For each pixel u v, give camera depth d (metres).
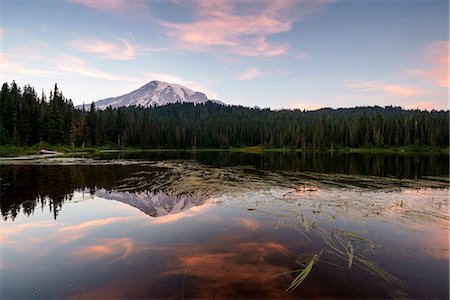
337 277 6.77
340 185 20.44
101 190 18.53
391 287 6.32
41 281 6.64
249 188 19.28
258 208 13.73
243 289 6.23
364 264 7.47
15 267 7.38
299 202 14.98
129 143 116.00
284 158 57.19
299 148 120.81
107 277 6.79
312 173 28.30
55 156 57.31
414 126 109.25
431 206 13.93
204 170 31.27
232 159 53.59
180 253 8.21
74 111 108.88
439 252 8.33
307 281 6.55
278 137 136.00
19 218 11.98
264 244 8.93
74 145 89.19
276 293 6.07
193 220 11.69
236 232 10.12
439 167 34.22
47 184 20.67
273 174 27.52
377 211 12.99
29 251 8.43
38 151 66.31
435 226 10.82
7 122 74.25
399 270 7.16
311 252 8.29
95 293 6.10
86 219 11.84
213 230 10.34
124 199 15.90
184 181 22.39
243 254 8.13
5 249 8.60
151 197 16.47
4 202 14.88
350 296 5.95
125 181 22.44
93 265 7.45
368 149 108.81
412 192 17.64
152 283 6.48
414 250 8.47
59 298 5.94
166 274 6.92
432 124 104.38
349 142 116.38
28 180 22.42
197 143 140.12
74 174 26.53
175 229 10.48
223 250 8.45
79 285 6.44
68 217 12.16
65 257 7.97
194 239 9.40
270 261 7.66
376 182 21.83
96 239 9.44
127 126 119.12
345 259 7.79
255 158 57.38
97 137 105.50
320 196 16.53
